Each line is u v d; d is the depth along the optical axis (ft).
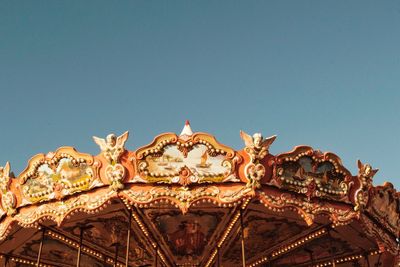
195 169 58.44
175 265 82.58
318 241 74.95
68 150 60.23
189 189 58.39
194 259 80.94
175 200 58.03
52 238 74.02
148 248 77.46
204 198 58.08
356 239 73.72
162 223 68.90
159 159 58.59
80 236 69.72
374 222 68.95
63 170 61.21
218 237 73.36
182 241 74.79
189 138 58.08
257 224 69.15
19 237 72.95
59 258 82.43
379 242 68.95
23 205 64.13
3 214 65.92
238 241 74.79
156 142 58.18
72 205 60.54
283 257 81.35
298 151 59.98
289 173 60.13
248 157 58.70
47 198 62.23
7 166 65.36
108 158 58.70
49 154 61.67
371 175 64.95
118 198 59.11
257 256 80.89
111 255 80.64
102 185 59.31
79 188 60.49
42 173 62.59
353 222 68.03
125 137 58.59
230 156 58.44
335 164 62.18
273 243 76.07
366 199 64.80
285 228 70.79
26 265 84.53
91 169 59.67
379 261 79.92
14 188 64.90
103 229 71.10
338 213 62.59
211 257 80.43
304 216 60.49
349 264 83.30
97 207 58.85
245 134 58.85
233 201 57.93
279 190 60.03
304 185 60.75
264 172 58.44
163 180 58.29
